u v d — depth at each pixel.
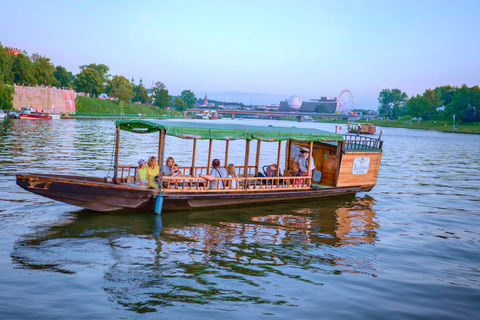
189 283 8.05
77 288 7.59
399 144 65.25
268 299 7.52
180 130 13.07
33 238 10.32
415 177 26.12
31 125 65.06
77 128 64.75
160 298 7.36
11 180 17.61
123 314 6.72
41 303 6.95
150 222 12.35
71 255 9.25
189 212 13.84
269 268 9.08
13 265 8.51
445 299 7.87
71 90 119.69
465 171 30.61
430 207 16.80
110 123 90.31
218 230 11.88
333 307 7.32
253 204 15.38
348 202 17.12
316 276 8.75
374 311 7.24
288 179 16.02
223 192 14.20
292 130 16.61
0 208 13.12
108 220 12.34
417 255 10.53
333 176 17.38
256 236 11.48
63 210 13.30
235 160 30.02
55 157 26.80
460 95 152.50
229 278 8.39
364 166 18.22
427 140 82.50
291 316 6.91
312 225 13.04
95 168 22.69
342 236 11.95
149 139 54.22
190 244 10.45
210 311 6.95
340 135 16.94
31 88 100.50
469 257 10.50
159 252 9.72
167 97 199.00
